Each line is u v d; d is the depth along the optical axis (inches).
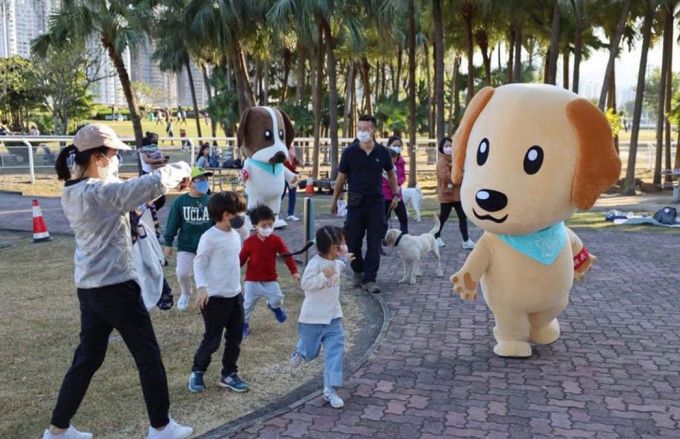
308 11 784.3
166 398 157.3
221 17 819.4
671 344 228.5
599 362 210.8
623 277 335.9
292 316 271.0
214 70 1413.6
